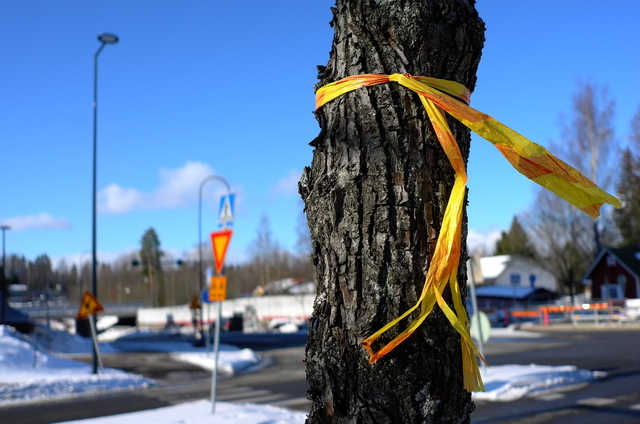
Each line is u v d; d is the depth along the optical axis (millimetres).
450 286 1878
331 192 2018
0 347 17406
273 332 41562
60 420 9656
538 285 61312
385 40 2045
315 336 2018
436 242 1941
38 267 140500
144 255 108438
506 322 34844
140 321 71562
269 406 9523
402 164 1971
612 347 17984
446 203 1977
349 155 2018
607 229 41938
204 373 16500
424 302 1830
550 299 49188
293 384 13164
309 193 2166
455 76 2096
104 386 13609
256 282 87812
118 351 27562
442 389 1866
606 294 40438
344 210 1992
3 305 38875
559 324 30641
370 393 1852
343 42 2121
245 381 14203
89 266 138250
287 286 77750
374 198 1958
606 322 29484
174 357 21766
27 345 18406
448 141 1925
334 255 1994
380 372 1849
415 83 1971
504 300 48750
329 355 1948
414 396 1841
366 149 1997
